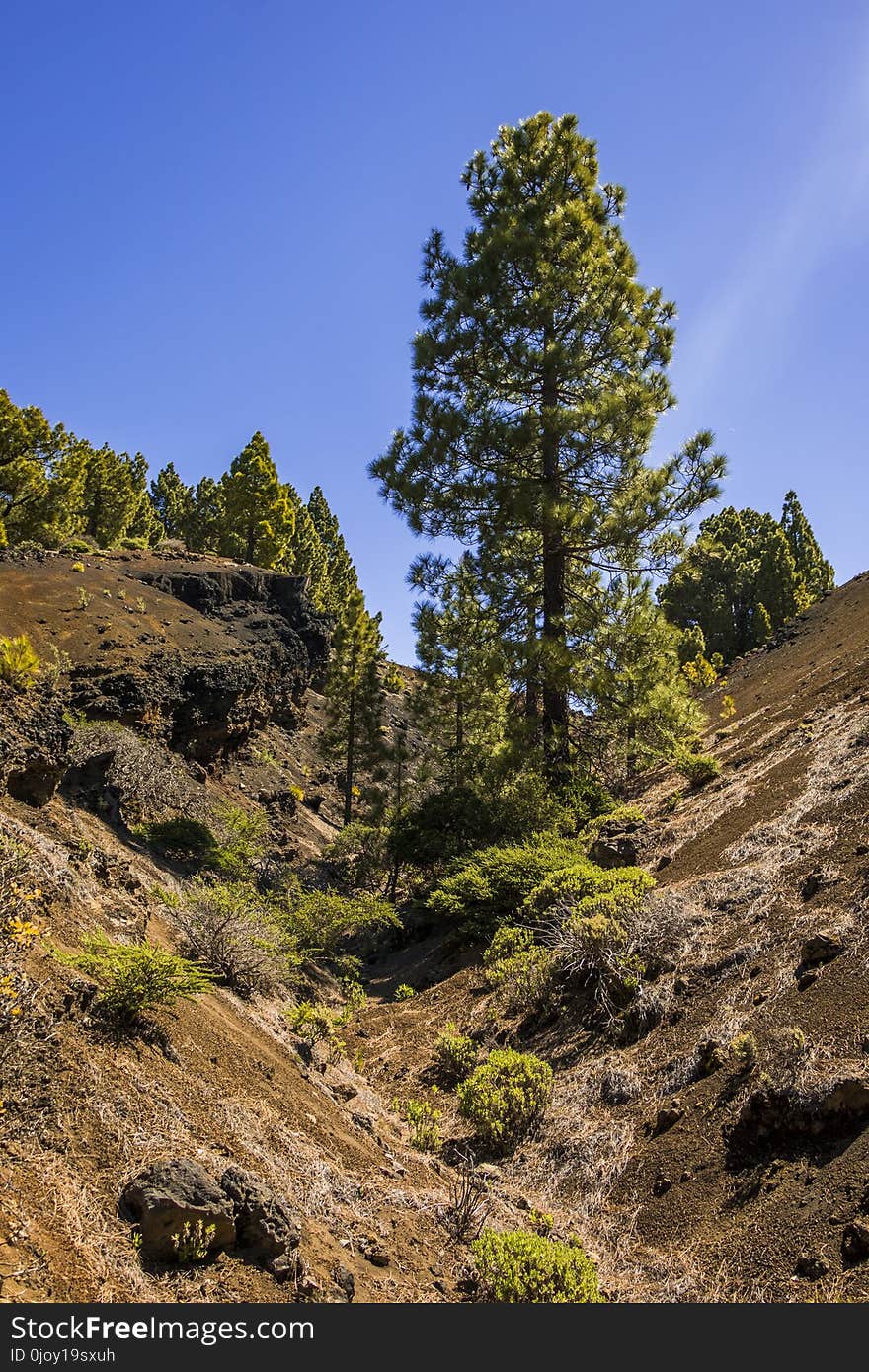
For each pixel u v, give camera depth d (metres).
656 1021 7.66
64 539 36.62
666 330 20.62
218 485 55.00
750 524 59.62
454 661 24.88
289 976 9.64
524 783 17.05
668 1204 5.43
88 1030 4.54
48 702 9.56
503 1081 7.59
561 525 17.69
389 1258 4.39
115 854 9.58
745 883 8.79
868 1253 4.04
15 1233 3.00
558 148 20.69
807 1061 5.53
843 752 10.48
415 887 18.84
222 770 24.77
